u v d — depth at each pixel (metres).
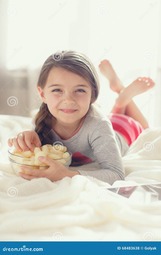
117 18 2.20
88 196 0.97
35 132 1.32
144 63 2.22
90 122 1.31
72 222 0.88
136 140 1.56
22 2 2.21
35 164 1.14
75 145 1.35
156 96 2.20
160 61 2.21
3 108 2.25
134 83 1.85
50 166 1.12
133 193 1.04
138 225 0.90
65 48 2.26
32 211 0.92
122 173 1.23
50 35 2.25
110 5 2.19
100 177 1.17
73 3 2.21
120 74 2.24
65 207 0.92
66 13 2.23
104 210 0.91
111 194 1.00
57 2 2.21
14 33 2.23
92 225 0.90
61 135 1.35
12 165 1.18
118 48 2.23
